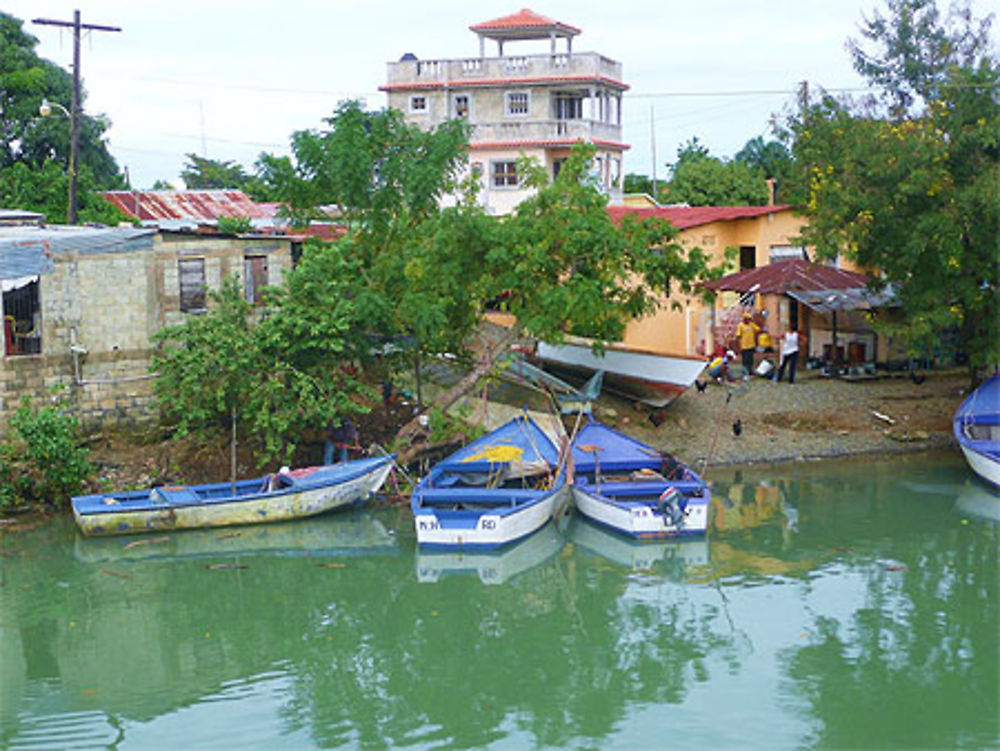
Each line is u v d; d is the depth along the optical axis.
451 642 15.52
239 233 28.25
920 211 24.03
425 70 47.62
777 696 13.62
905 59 26.86
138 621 16.30
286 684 14.25
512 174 45.81
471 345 27.14
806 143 25.69
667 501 19.31
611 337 23.00
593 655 14.98
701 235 32.03
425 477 21.52
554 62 46.28
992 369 28.77
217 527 20.28
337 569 18.41
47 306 21.78
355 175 23.78
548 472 21.41
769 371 30.02
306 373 22.00
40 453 20.20
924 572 17.73
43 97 40.38
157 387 21.27
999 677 13.96
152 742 12.66
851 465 24.20
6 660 14.97
